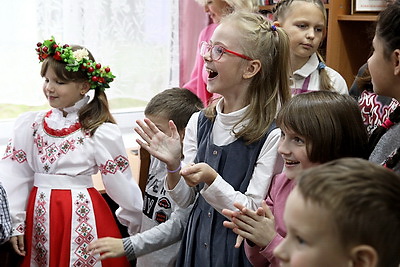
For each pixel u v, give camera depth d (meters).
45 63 2.10
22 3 3.00
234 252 1.61
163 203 1.93
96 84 2.14
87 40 3.21
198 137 1.77
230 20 1.70
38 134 2.13
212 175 1.55
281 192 1.50
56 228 2.07
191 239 1.70
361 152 1.37
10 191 2.13
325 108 1.35
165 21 3.43
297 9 2.49
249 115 1.65
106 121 2.17
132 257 1.76
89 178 2.14
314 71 2.56
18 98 3.11
